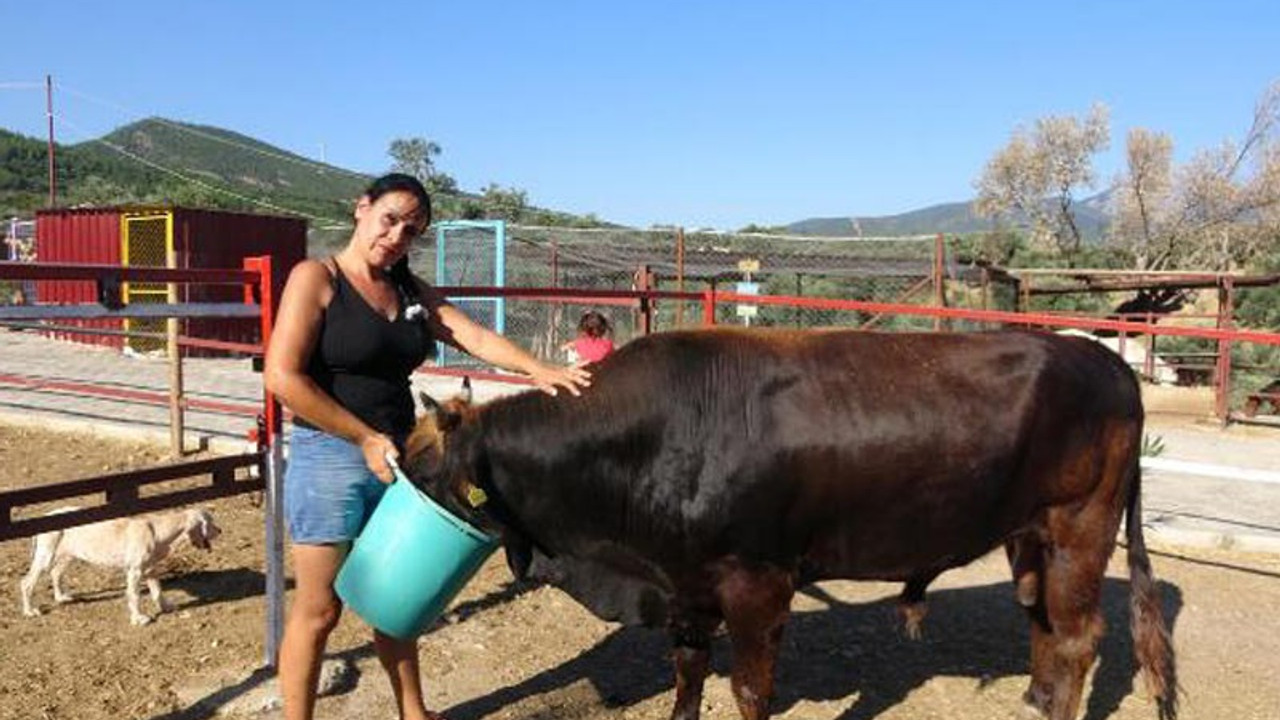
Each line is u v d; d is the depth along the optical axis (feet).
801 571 13.16
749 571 12.68
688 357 12.76
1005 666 16.81
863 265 70.49
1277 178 141.08
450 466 12.09
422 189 11.73
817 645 17.47
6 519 12.46
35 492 12.71
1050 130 153.89
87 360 54.85
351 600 11.86
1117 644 18.01
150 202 128.77
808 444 12.50
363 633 16.80
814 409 12.61
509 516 12.55
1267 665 17.16
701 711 14.83
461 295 20.02
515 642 16.93
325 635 12.52
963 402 13.00
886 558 13.32
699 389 12.56
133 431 32.14
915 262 70.13
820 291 79.36
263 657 15.65
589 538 12.79
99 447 31.22
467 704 14.70
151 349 58.08
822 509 12.75
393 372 12.21
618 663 16.26
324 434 11.94
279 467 15.10
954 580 20.99
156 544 17.07
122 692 14.38
